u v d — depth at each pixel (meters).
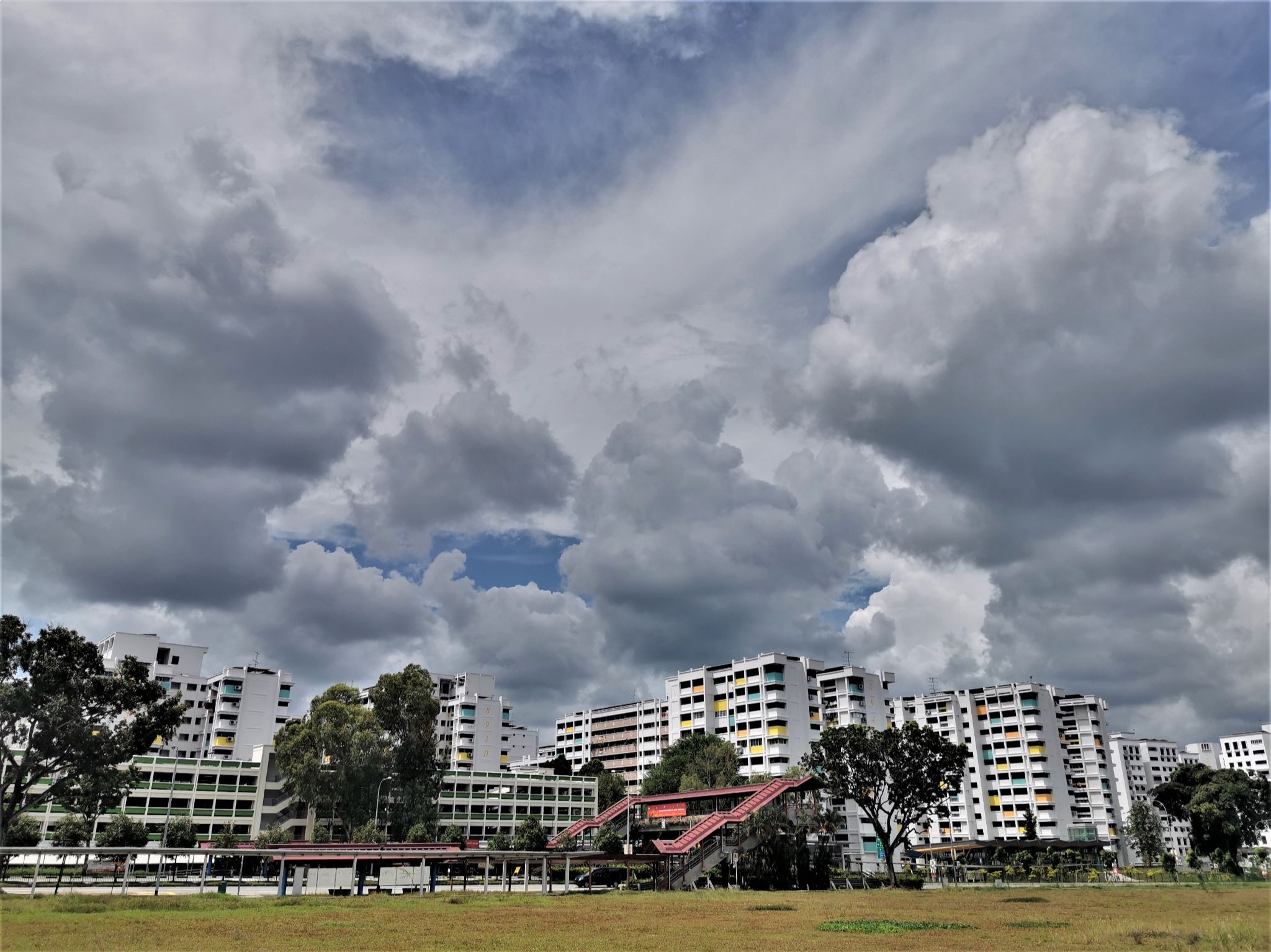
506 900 60.38
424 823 101.94
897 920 43.88
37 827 92.69
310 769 98.94
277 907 51.06
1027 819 152.50
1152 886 83.44
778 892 73.44
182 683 147.12
